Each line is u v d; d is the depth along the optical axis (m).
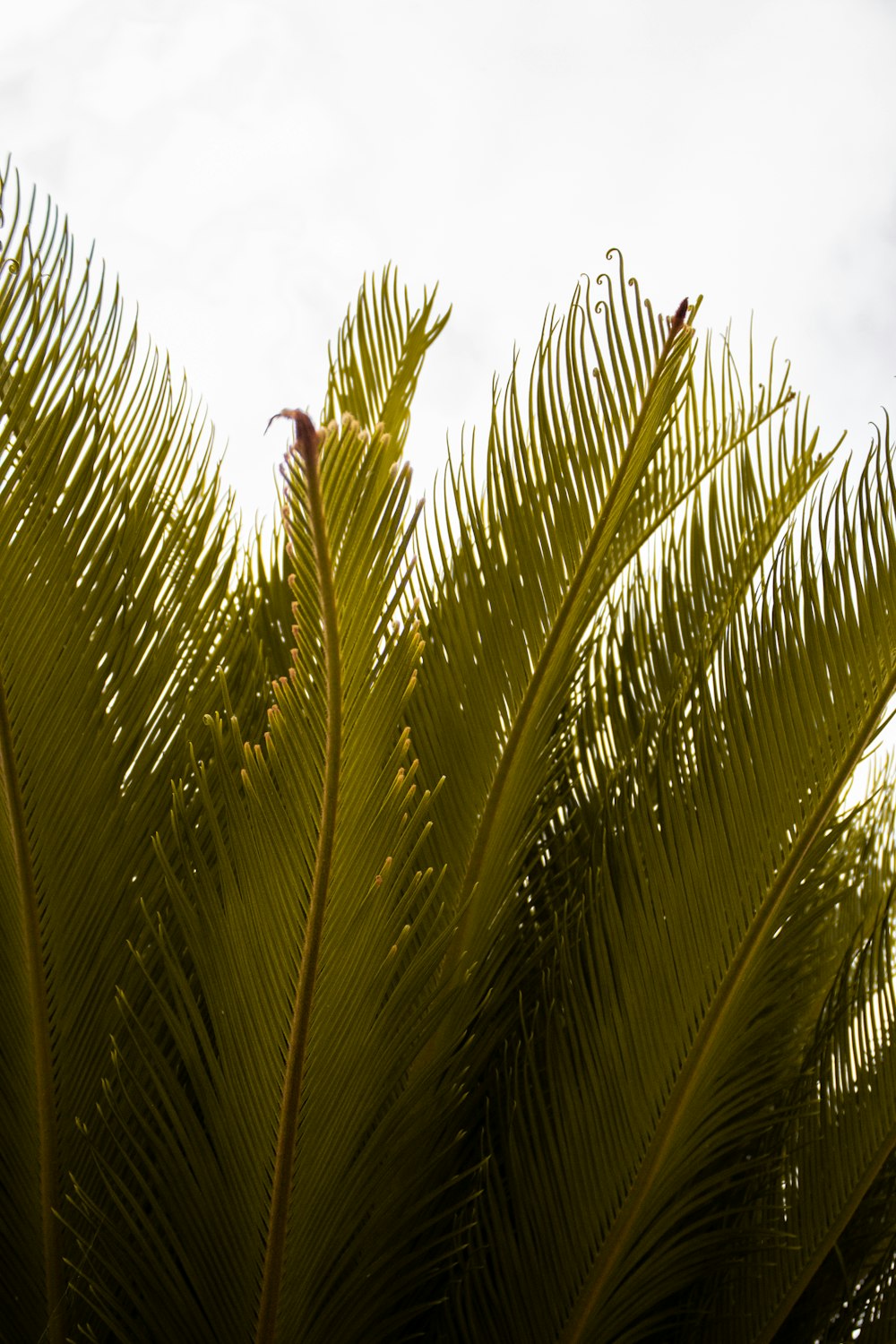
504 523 1.80
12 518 1.72
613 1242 1.78
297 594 1.65
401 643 1.67
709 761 1.79
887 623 1.75
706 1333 1.84
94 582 1.75
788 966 1.81
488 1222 1.83
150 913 1.79
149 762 1.79
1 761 1.72
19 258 1.70
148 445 1.79
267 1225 1.73
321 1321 1.76
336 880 1.69
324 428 1.57
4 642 1.72
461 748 1.81
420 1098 1.75
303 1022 1.69
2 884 1.75
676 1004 1.78
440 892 1.81
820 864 1.82
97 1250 1.77
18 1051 1.77
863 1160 1.84
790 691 1.77
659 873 1.79
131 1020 1.78
